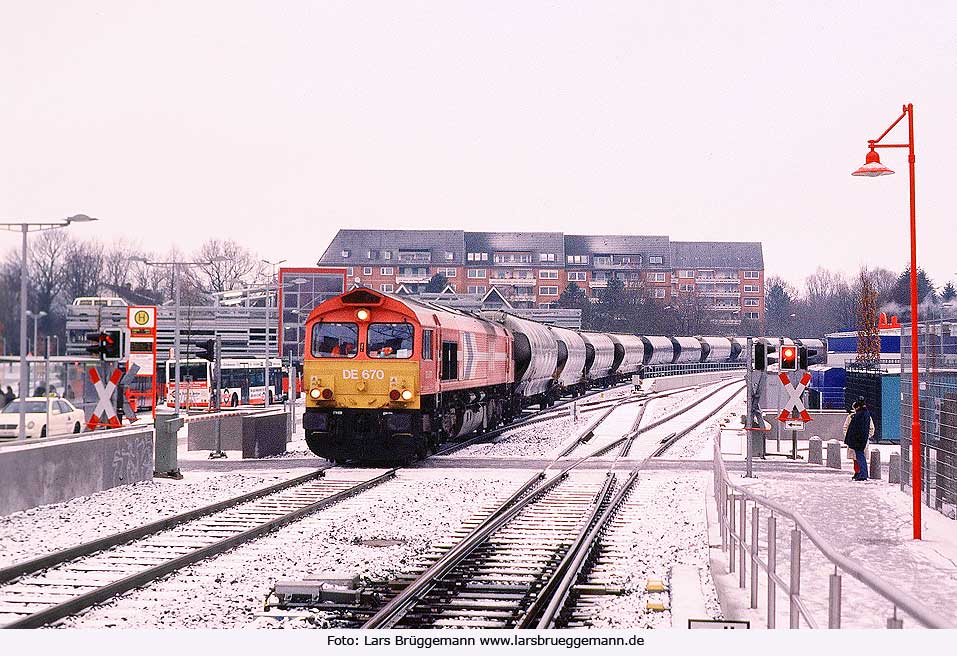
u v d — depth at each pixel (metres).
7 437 17.52
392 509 17.36
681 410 48.97
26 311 26.53
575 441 31.08
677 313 117.06
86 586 11.50
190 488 20.08
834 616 6.57
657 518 16.94
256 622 10.02
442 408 26.17
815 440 26.42
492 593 11.34
